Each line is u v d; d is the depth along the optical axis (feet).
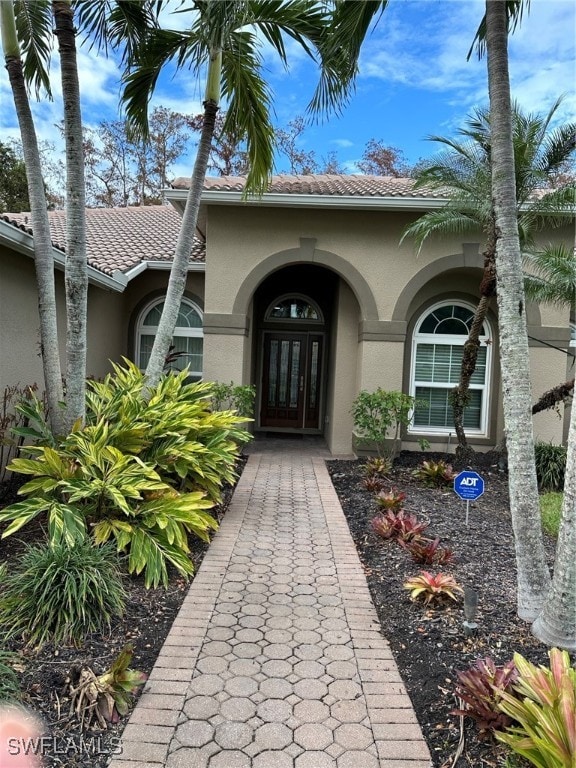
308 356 43.29
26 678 9.48
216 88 22.98
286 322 43.11
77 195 17.79
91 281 29.30
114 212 52.60
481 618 12.06
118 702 9.06
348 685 9.98
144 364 39.86
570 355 32.81
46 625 10.69
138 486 14.98
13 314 23.58
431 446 34.27
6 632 10.68
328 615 12.80
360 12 15.71
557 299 26.50
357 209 31.12
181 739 8.45
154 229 45.78
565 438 32.99
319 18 21.08
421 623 12.12
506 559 16.20
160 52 22.68
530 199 25.82
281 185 32.22
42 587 11.19
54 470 15.89
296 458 33.01
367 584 14.65
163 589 13.97
